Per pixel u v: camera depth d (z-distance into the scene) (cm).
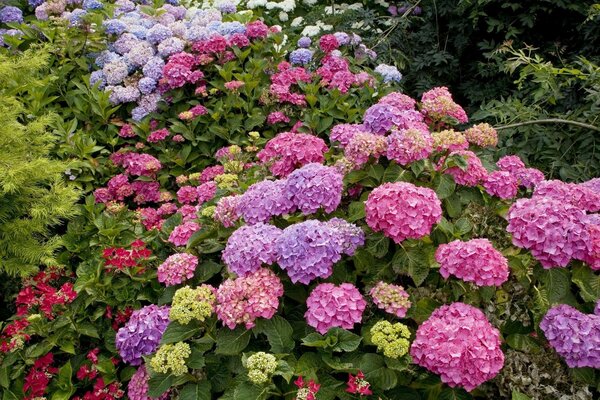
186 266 264
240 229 246
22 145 320
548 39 542
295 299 246
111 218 323
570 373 229
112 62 486
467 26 564
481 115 448
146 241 307
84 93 475
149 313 261
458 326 214
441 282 253
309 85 443
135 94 470
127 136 457
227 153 405
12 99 340
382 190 237
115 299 288
